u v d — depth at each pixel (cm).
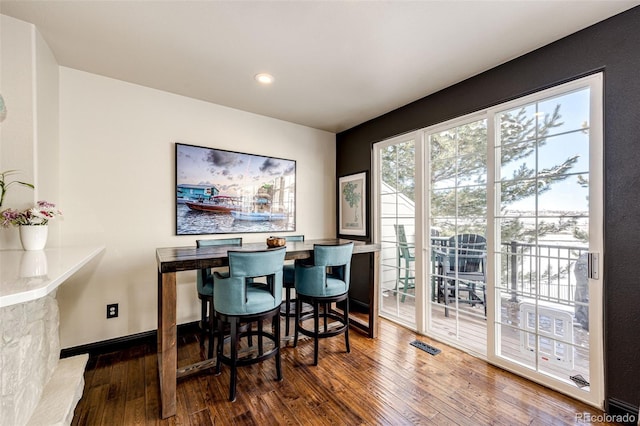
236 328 191
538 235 210
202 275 244
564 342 197
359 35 194
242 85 270
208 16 175
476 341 255
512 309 226
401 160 325
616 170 171
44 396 159
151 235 274
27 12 171
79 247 201
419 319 297
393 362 238
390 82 262
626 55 167
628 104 166
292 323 330
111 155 255
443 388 201
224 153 317
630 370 165
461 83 259
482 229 249
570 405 183
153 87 274
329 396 192
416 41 200
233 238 297
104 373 219
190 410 177
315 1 162
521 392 197
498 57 219
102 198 251
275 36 196
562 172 197
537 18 175
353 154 392
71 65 234
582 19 175
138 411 177
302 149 387
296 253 235
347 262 254
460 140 266
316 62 229
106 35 194
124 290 261
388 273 343
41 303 160
